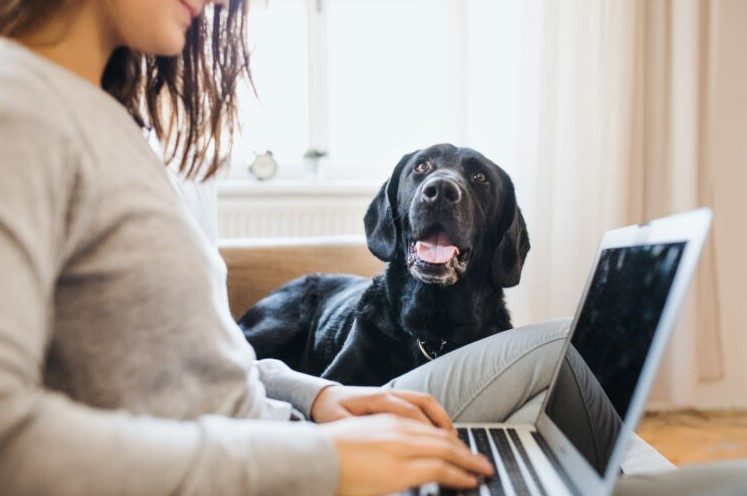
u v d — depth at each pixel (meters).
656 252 0.64
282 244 2.02
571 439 0.70
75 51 0.61
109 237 0.50
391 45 3.12
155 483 0.41
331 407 0.75
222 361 0.57
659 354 0.51
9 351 0.38
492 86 2.82
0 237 0.39
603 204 2.70
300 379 0.85
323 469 0.47
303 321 1.80
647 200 2.78
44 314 0.42
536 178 2.74
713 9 2.68
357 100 3.18
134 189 0.52
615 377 0.62
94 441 0.41
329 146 3.19
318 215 2.90
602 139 2.68
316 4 3.09
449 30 2.89
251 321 1.83
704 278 2.73
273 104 3.14
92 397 0.51
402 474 0.49
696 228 0.55
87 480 0.40
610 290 0.77
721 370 2.81
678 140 2.67
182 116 1.01
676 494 0.59
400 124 3.16
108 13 0.60
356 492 0.48
